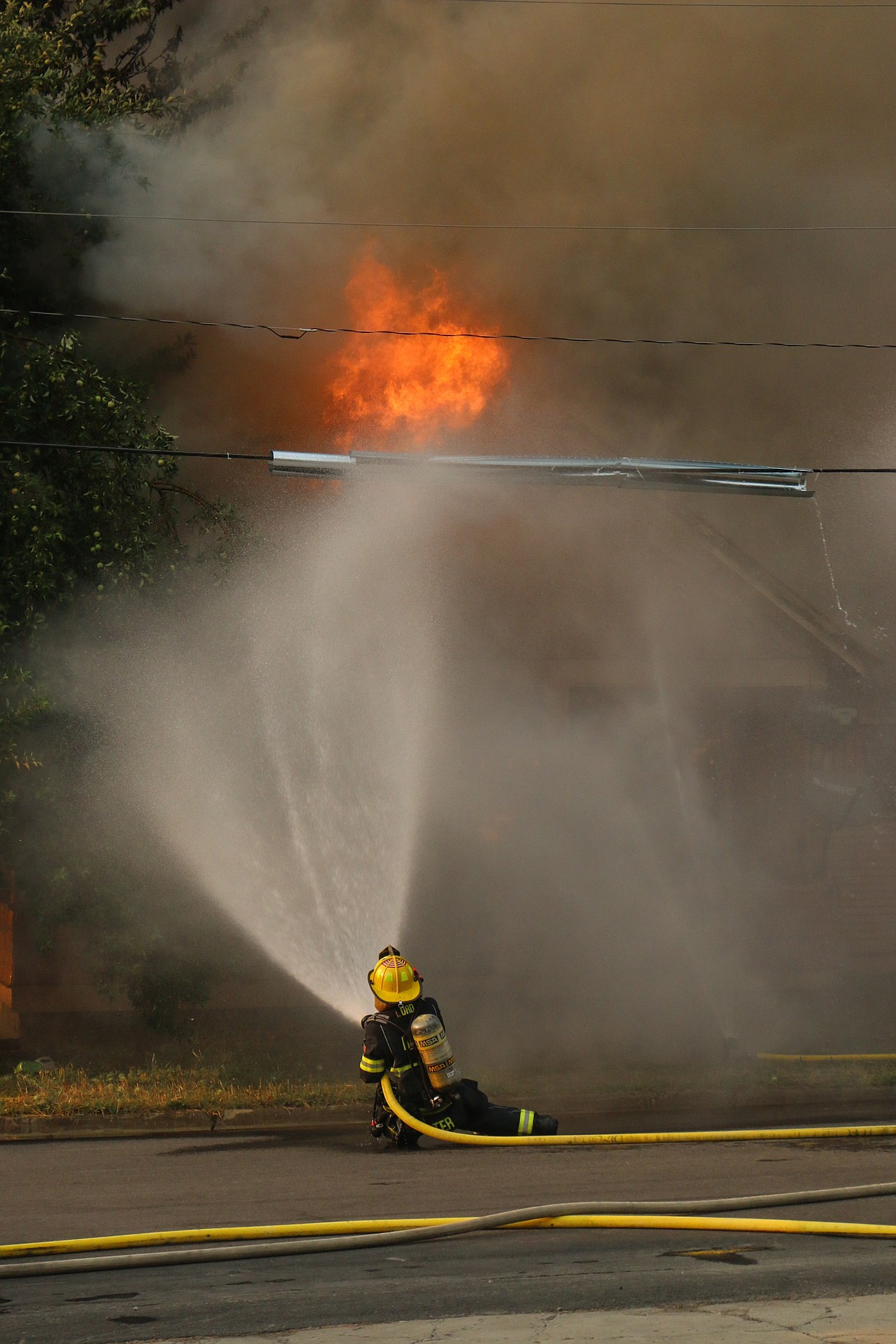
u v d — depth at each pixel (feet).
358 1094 46.26
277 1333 19.81
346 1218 28.73
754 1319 19.77
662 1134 37.14
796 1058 53.36
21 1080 49.42
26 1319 21.16
